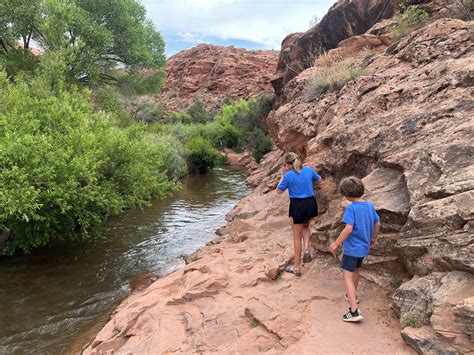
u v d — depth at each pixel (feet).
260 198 36.83
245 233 27.86
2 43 74.84
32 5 69.05
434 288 12.34
